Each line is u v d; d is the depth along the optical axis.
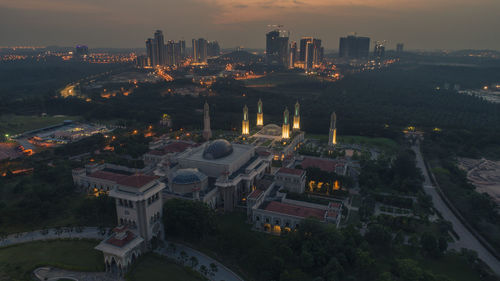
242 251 148.75
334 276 130.50
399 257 152.88
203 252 155.50
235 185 196.00
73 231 169.12
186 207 161.88
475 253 148.75
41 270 140.00
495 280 136.38
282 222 170.75
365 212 184.00
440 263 149.75
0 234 163.25
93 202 179.62
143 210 152.62
